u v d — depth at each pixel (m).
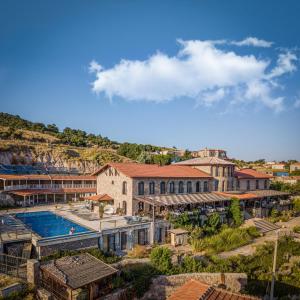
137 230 41.03
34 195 66.62
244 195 60.88
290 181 104.38
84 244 35.03
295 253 45.41
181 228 45.34
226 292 21.89
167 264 33.12
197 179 57.88
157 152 147.88
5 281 25.95
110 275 26.89
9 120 155.50
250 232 50.03
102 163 104.44
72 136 151.88
